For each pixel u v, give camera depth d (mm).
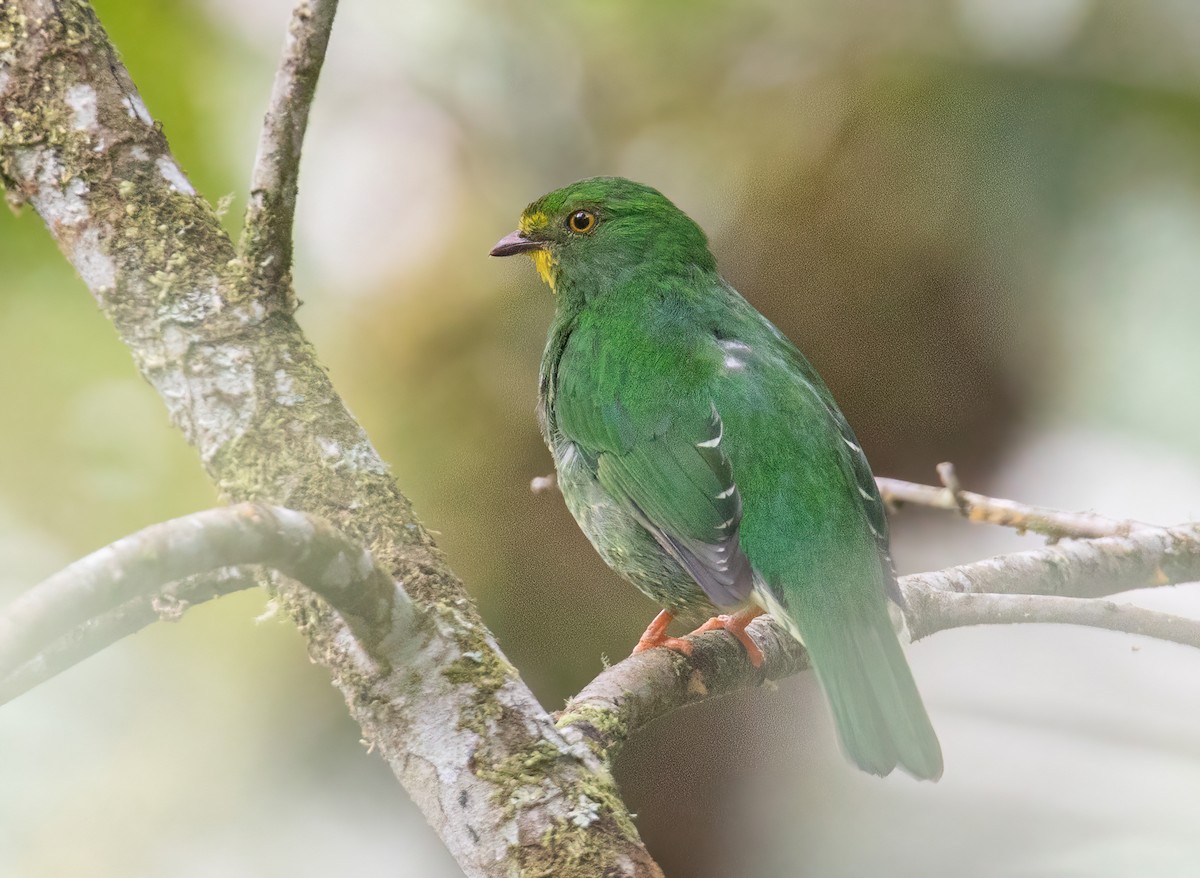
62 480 11539
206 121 11234
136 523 11547
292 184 5926
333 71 13141
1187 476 12500
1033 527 8680
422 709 5277
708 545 7641
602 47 13320
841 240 13258
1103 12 12523
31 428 11430
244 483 5719
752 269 13383
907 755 6848
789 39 13375
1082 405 12938
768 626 7934
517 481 13039
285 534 4398
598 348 8531
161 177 6102
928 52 13047
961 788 10797
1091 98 12633
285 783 11531
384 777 11742
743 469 7707
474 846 5129
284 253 5992
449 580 5598
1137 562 8352
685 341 8359
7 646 3762
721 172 13469
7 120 6066
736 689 7414
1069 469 12898
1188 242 12500
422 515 12938
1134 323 12680
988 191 12930
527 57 13273
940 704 11508
